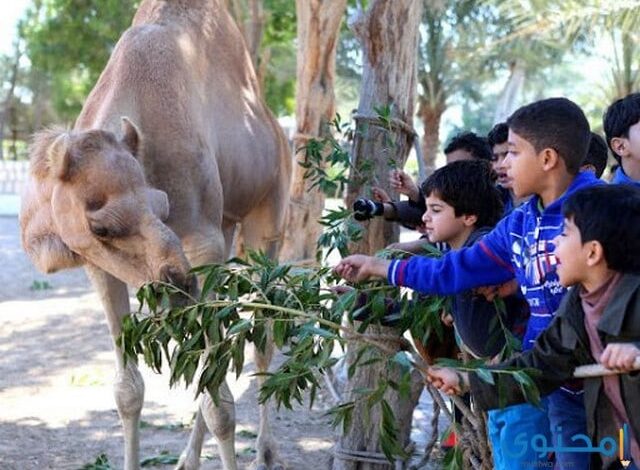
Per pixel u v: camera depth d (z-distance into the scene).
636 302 2.71
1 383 7.93
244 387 7.75
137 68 5.15
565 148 3.15
